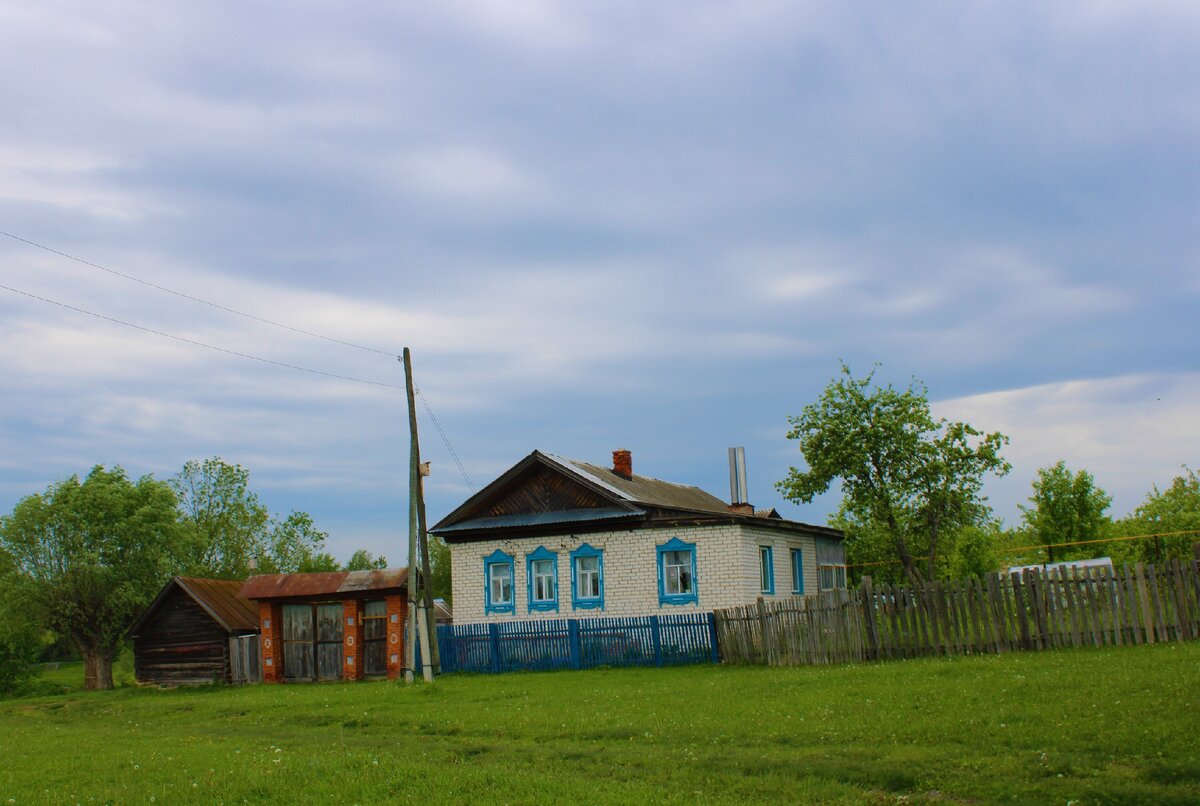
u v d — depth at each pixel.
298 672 34.28
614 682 23.97
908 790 10.66
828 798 10.46
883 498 37.03
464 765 13.53
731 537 31.42
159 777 13.65
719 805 10.18
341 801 11.40
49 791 13.06
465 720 18.28
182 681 36.66
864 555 46.62
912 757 11.76
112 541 48.50
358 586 33.00
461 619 35.16
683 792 11.01
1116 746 11.18
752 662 26.09
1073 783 10.05
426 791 11.65
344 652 33.44
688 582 32.03
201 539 53.50
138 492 50.53
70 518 47.34
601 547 33.31
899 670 19.52
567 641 30.17
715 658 27.55
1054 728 12.31
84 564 46.62
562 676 27.06
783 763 12.13
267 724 20.77
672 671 26.19
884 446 37.00
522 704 20.23
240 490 72.19
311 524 76.19
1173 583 19.88
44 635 50.97
